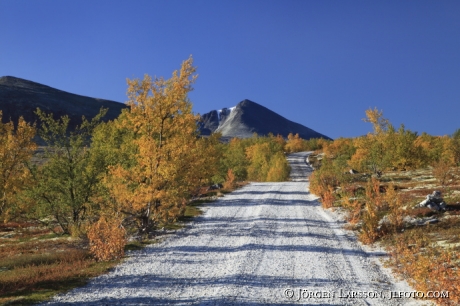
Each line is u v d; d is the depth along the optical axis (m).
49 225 28.08
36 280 13.21
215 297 11.47
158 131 22.16
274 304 10.92
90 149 28.08
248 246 18.58
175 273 14.26
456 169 41.72
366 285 12.73
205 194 41.00
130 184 22.44
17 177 23.19
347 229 22.61
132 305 10.77
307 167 95.81
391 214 20.91
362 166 50.62
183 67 21.53
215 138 32.81
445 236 17.12
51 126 26.78
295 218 26.39
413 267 12.87
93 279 13.50
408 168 52.41
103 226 18.48
